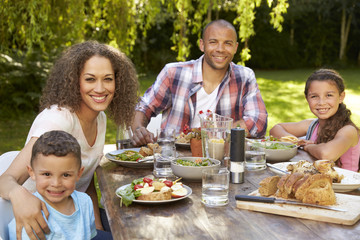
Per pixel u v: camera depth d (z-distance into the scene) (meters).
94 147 2.01
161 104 2.99
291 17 19.39
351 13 19.84
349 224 1.20
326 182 1.32
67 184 1.41
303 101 9.48
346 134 2.18
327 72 2.35
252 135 2.73
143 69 15.12
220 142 1.75
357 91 11.35
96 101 1.83
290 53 19.86
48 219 1.40
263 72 17.95
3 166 1.74
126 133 2.26
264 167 1.85
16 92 7.59
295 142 2.35
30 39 5.45
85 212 1.52
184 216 1.29
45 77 7.70
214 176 1.37
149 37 15.66
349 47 20.97
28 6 5.25
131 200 1.36
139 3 6.05
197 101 2.90
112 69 1.87
